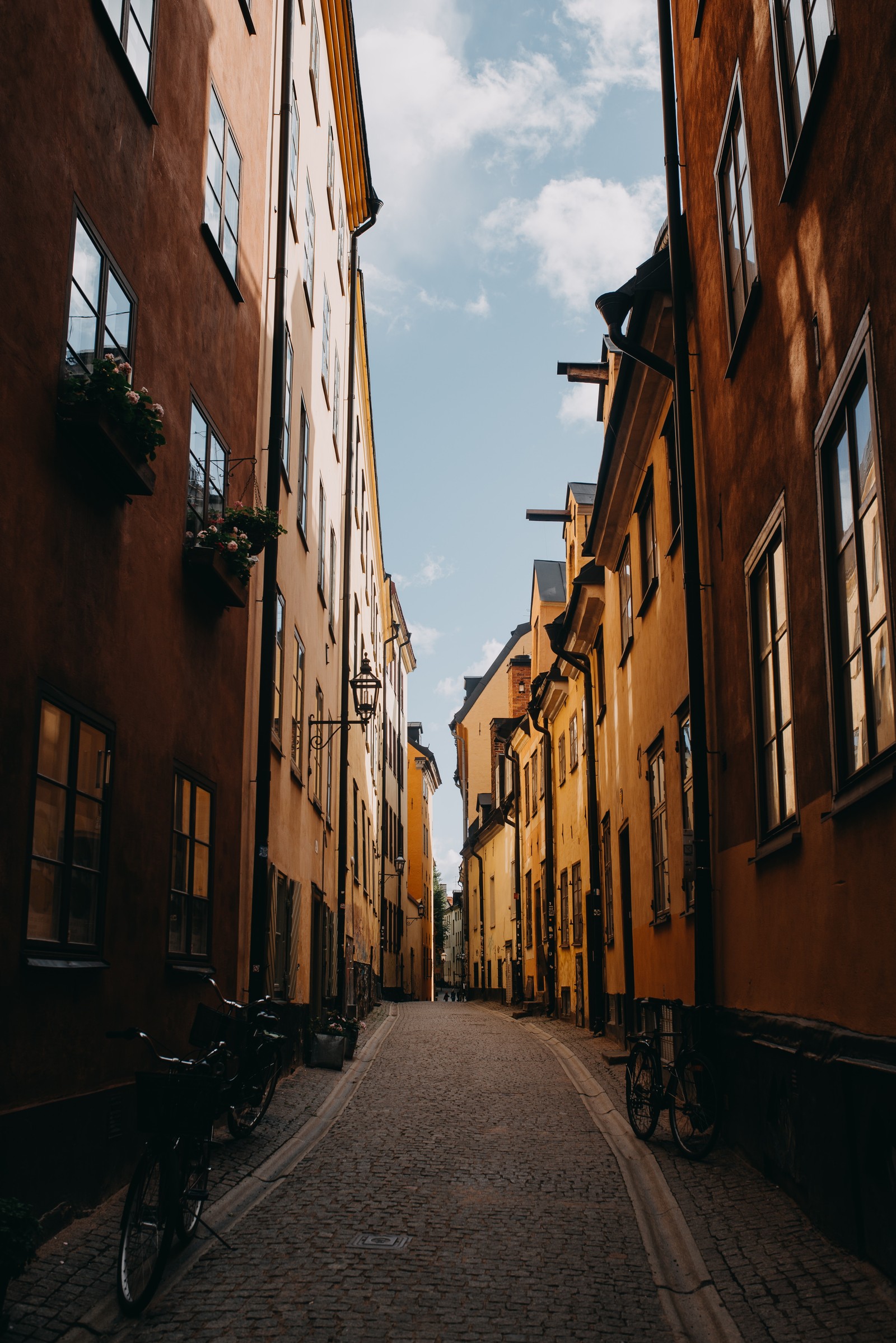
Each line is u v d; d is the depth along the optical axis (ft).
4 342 19.77
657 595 43.91
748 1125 27.37
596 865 67.56
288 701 49.52
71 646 22.67
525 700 139.54
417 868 197.36
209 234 33.55
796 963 23.91
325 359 64.75
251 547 33.47
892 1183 17.53
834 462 21.36
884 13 17.51
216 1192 24.95
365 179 80.53
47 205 21.74
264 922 38.04
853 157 19.24
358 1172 27.96
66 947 22.08
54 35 22.18
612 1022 60.59
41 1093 20.61
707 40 33.04
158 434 24.25
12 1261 14.53
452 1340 16.31
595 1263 20.18
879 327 17.98
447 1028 77.71
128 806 25.99
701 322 34.73
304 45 53.67
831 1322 16.29
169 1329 16.72
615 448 47.21
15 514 20.11
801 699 23.41
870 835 19.03
